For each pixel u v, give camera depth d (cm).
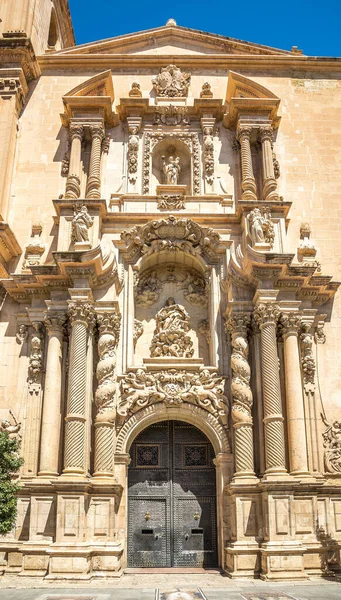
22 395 1792
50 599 1173
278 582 1439
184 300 2011
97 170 2019
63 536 1511
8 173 2030
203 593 1251
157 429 1858
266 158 2045
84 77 2266
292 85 2267
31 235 2003
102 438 1666
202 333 1947
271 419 1638
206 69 2291
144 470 1817
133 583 1447
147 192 2053
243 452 1650
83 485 1538
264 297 1748
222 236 1964
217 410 1758
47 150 2133
